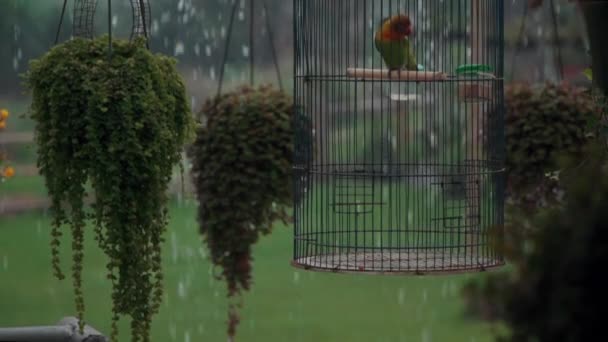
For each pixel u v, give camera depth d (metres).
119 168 5.84
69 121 5.88
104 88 5.85
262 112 8.22
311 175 7.59
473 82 7.33
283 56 16.17
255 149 8.16
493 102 7.43
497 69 7.44
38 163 6.00
